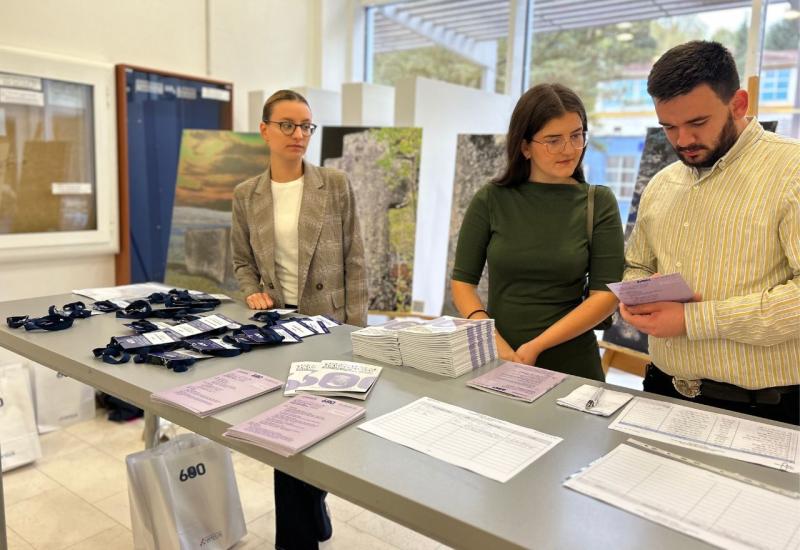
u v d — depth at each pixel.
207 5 3.75
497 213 1.69
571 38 3.76
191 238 3.38
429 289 3.74
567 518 0.78
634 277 1.45
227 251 3.33
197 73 3.76
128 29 3.39
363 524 2.27
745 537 0.74
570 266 1.60
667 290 1.16
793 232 1.14
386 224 3.30
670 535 0.74
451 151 3.67
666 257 1.35
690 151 1.22
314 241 2.07
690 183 1.32
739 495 0.83
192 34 3.71
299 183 2.14
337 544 2.14
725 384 1.29
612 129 3.67
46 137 3.11
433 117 3.50
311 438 0.98
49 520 2.26
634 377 3.63
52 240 3.18
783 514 0.79
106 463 2.68
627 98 3.59
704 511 0.79
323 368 1.33
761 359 1.22
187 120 3.68
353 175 3.34
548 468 0.91
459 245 1.78
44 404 2.95
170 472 1.87
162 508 1.84
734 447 0.97
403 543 2.16
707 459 0.94
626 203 3.64
